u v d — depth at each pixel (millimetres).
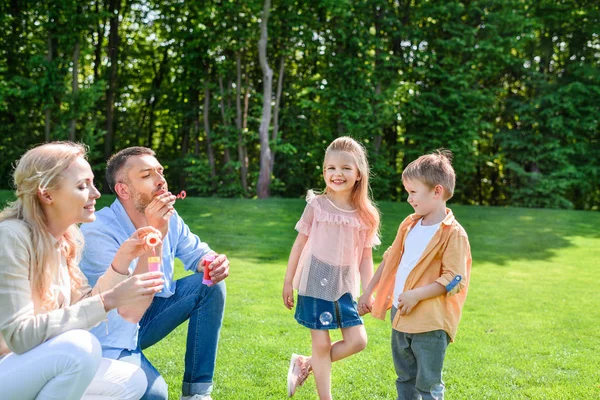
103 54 21000
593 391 3078
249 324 4289
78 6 16625
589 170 19094
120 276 2250
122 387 2203
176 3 17953
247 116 17922
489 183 23250
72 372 1895
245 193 17594
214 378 3180
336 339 4141
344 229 2922
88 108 16953
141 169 2611
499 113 20609
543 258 8250
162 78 22219
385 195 19328
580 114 19234
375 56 18297
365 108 18188
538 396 3000
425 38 19203
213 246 8438
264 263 7133
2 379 1880
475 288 6043
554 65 21219
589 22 19359
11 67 17797
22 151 17781
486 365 3520
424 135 19141
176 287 2828
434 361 2625
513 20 18062
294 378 2879
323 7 17734
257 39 16953
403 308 2633
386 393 3031
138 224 2701
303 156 19766
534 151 19125
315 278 2867
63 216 2070
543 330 4383
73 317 1962
